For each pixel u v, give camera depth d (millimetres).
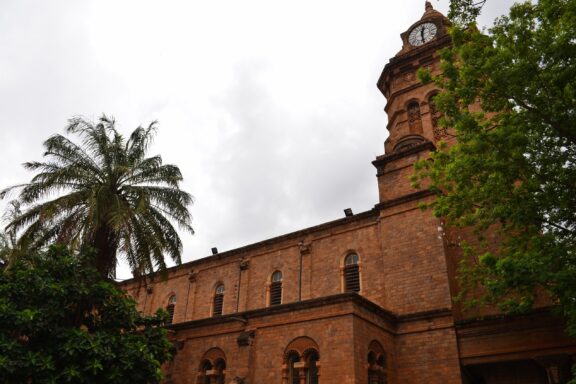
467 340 20344
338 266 27094
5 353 14383
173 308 36156
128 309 18391
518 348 19078
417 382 20578
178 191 23938
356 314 19438
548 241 15203
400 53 33781
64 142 22828
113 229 20750
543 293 20812
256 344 21812
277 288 29891
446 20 32750
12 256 20672
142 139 24516
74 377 15023
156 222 22922
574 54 13961
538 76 14805
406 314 22109
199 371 23641
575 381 12641
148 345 18312
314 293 27422
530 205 15422
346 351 18578
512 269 13961
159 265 22328
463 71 15938
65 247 18875
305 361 19859
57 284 16609
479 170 16125
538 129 15438
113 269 21906
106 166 23062
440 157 18281
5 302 15484
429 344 20953
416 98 30984
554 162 15391
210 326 24453
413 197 24750
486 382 20984
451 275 22516
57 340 15617
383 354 20562
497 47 15625
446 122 17344
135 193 22734
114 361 16234
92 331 18047
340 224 28328
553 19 14336
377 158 27766
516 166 15492
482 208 17953
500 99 15773
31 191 21703
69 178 21875
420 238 23625
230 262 33938
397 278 23562
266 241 31859
